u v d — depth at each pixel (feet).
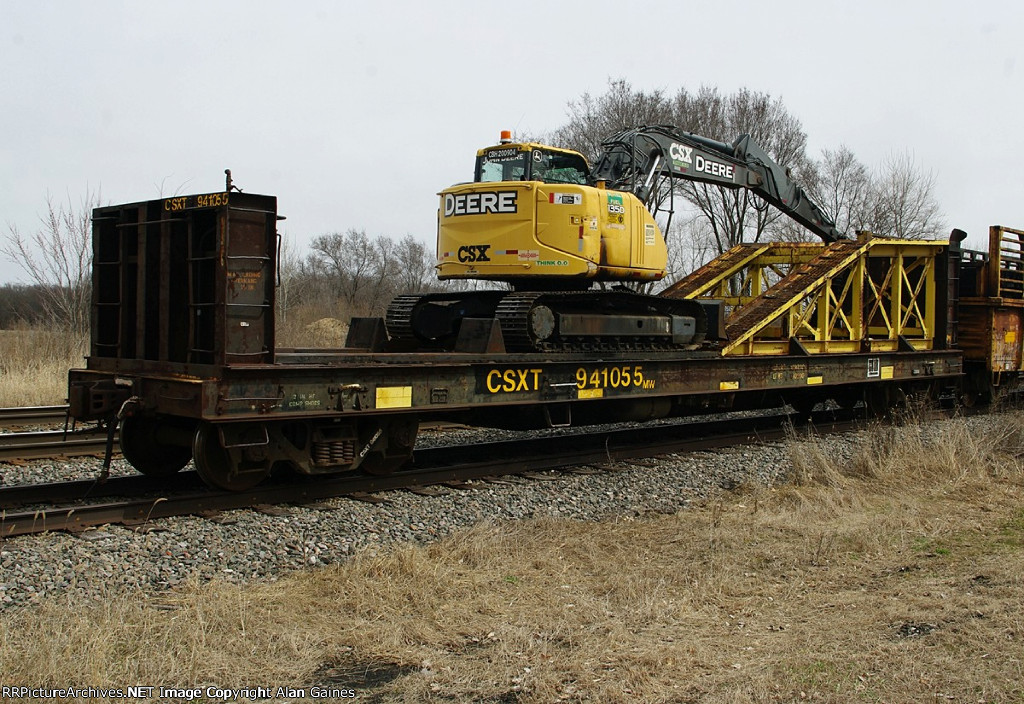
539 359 32.14
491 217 34.78
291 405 25.25
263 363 24.77
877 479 32.68
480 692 15.14
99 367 28.76
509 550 22.75
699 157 46.14
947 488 31.53
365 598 18.93
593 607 19.12
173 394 24.57
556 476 31.94
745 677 15.61
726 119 115.44
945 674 15.67
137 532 22.20
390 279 162.50
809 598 19.94
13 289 107.96
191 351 25.44
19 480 29.30
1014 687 15.08
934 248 53.16
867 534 24.90
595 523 26.30
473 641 17.40
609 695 14.94
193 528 22.90
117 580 19.17
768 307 43.68
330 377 26.14
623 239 36.45
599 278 35.96
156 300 27.27
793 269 50.26
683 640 17.39
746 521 26.50
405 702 14.75
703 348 41.16
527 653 16.67
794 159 116.67
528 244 34.19
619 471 33.19
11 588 18.37
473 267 35.17
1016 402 59.06
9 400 49.26
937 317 54.08
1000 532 25.57
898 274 51.57
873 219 121.29
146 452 28.35
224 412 23.77
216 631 16.96
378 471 29.76
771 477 33.06
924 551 23.65
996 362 56.08
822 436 42.91
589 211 34.47
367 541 23.08
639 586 20.27
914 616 18.49
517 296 33.17
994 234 55.36
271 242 24.81
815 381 43.96
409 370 28.07
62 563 19.67
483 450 36.04
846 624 18.16
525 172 36.11
